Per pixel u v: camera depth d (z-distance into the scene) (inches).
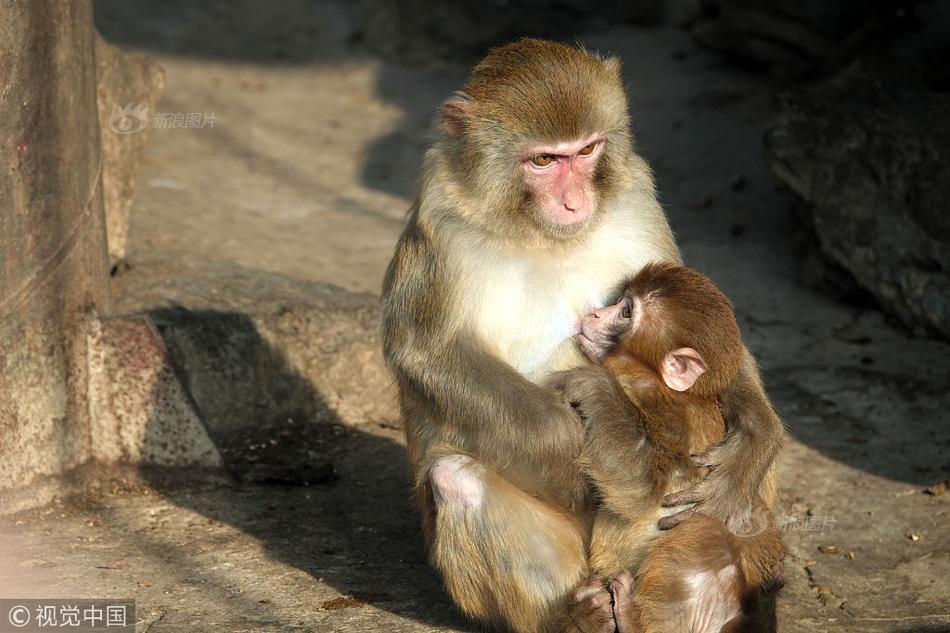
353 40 1023.0
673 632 331.0
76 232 435.8
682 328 351.3
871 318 629.6
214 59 991.0
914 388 552.4
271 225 717.3
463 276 360.2
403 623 362.0
